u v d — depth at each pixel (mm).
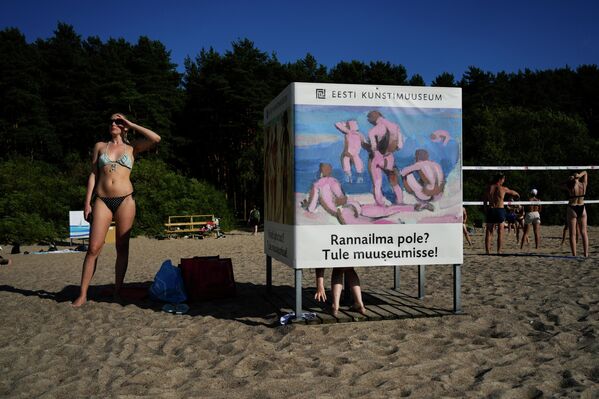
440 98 5543
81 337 5012
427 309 5852
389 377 3754
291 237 5375
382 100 5434
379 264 5410
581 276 8047
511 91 67562
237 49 55469
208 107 49094
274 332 5094
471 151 46594
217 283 6895
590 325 5051
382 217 5414
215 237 24875
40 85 52781
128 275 9938
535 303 6160
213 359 4293
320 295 6152
